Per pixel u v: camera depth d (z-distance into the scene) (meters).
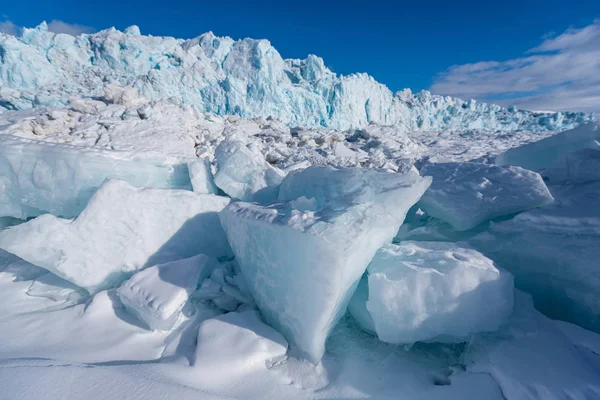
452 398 1.59
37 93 17.61
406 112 41.19
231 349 1.86
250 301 2.41
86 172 3.19
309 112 32.62
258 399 1.59
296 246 1.86
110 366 1.64
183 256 2.78
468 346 1.90
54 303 2.43
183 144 7.50
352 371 1.81
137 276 2.31
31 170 3.20
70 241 2.49
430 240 2.96
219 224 2.89
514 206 2.46
